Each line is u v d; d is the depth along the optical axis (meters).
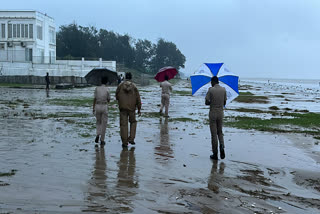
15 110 17.44
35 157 7.90
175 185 6.28
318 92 63.12
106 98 9.60
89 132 11.59
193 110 21.03
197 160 8.34
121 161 7.88
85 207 4.98
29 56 55.28
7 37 55.16
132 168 7.32
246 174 7.29
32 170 6.85
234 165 8.00
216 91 8.46
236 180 6.80
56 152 8.48
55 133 11.13
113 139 10.58
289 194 6.10
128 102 9.41
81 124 13.31
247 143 10.69
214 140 8.54
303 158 8.91
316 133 13.02
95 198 5.38
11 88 39.16
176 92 42.12
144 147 9.59
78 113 17.03
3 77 48.69
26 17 54.81
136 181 6.41
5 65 48.81
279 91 58.44
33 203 5.07
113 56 109.12
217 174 7.16
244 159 8.62
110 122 14.33
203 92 9.56
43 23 58.56
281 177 7.20
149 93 38.62
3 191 5.55
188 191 5.98
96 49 96.50
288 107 25.98
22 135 10.58
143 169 7.29
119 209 4.97
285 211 5.27
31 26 55.12
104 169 7.14
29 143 9.41
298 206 5.52
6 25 55.06
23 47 54.78
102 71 9.98
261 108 24.00
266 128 13.80
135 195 5.62
